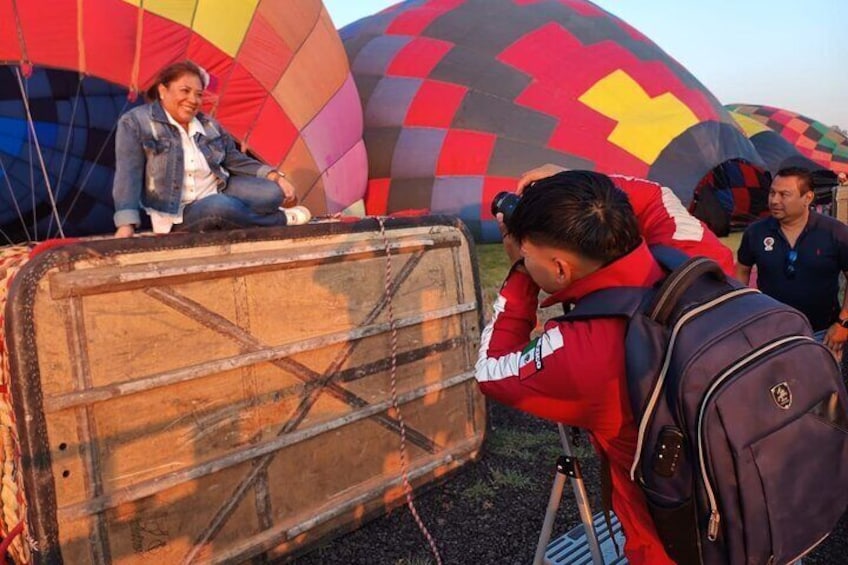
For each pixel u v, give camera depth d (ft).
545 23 42.11
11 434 9.25
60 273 8.44
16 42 20.97
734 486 4.46
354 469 12.00
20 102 37.50
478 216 38.17
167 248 9.40
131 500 9.09
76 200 40.73
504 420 16.98
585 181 5.13
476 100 39.45
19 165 38.65
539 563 7.90
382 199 40.19
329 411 11.58
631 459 5.26
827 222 13.15
